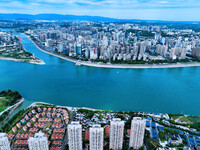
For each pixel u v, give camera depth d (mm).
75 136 189000
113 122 193375
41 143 179750
